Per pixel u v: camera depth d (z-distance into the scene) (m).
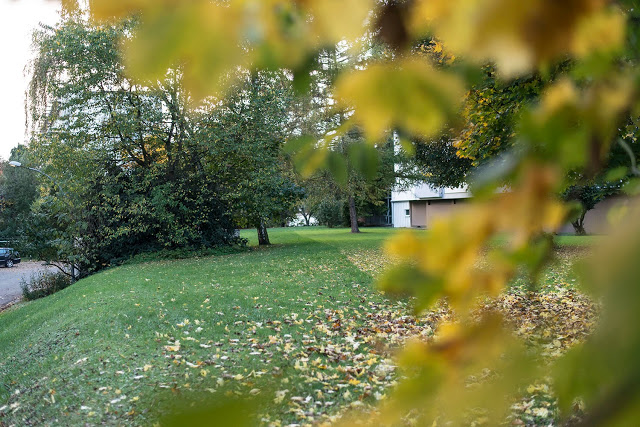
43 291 20.59
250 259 19.02
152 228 21.58
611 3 0.31
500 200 0.33
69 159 19.45
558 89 0.36
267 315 9.11
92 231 21.02
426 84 0.35
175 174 21.55
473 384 0.35
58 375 6.39
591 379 0.28
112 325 8.59
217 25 0.32
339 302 10.20
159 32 0.31
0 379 6.96
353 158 0.58
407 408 0.37
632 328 0.25
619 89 0.34
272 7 0.34
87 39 16.84
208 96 0.33
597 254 0.26
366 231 40.03
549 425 2.85
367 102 0.36
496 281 0.35
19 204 43.75
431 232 0.34
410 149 0.55
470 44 0.31
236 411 0.30
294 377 5.22
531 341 0.37
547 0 0.29
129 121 18.58
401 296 0.35
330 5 0.34
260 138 19.67
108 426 4.70
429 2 0.32
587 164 0.35
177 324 8.48
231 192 21.78
